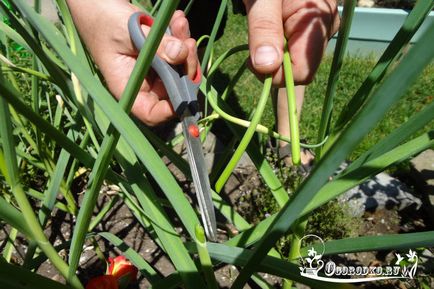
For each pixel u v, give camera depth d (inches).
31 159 15.8
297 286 17.2
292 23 9.6
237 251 8.4
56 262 8.0
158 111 10.3
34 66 12.9
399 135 8.1
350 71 32.8
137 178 9.8
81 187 21.6
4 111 6.2
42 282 7.2
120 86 10.8
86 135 12.7
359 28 35.8
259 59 8.7
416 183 23.1
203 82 12.4
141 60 5.8
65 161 11.2
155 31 5.4
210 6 23.9
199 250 7.3
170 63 9.1
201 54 26.7
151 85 10.5
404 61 3.9
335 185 8.0
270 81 8.8
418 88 30.4
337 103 29.7
